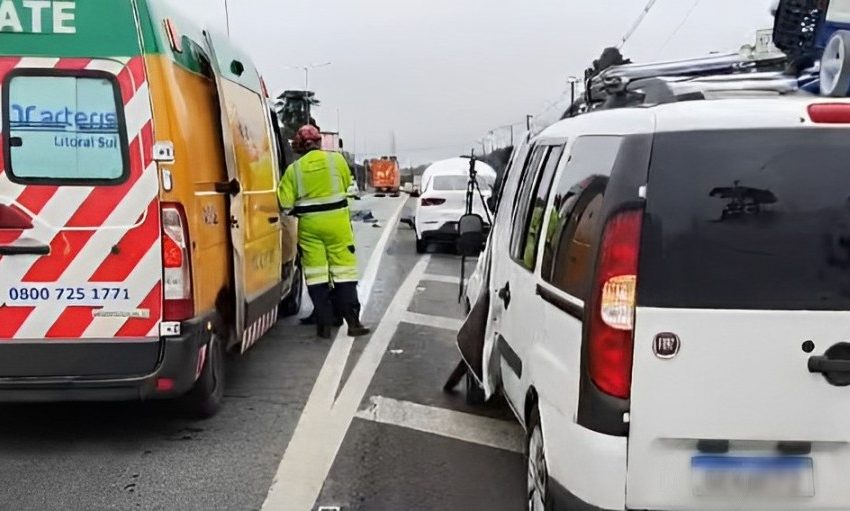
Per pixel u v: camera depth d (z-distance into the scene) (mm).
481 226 6551
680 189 3156
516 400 4469
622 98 4188
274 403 6492
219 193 6020
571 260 3561
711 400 3121
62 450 5480
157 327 5188
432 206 17000
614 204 3211
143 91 5117
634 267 3148
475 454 5445
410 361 7824
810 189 3131
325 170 8695
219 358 6168
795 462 3150
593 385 3209
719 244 3127
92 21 5082
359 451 5484
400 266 15102
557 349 3594
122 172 5129
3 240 5070
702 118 3182
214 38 6246
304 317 10000
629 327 3143
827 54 3404
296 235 9672
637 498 3162
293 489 4871
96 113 5109
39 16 5047
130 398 5211
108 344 5145
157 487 4883
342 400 6582
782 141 3143
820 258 3119
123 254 5137
